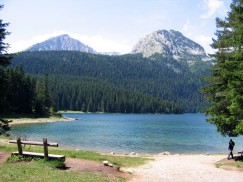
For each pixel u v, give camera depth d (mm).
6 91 30531
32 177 14742
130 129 90188
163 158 33312
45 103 129625
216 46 29438
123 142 56688
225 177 21281
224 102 27875
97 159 24969
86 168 19703
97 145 51062
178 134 76938
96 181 16016
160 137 68125
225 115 27484
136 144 54125
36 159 19562
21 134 65562
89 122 120562
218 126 28016
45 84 131000
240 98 23281
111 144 53125
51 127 89438
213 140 64000
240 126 23672
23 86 114000
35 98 119188
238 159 29047
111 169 20984
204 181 19922
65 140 56875
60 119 124438
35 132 71812
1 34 28031
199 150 48406
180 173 22609
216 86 28828
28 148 28547
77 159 23078
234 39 25484
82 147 47562
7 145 31750
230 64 24953
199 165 27266
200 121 149125
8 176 14297
